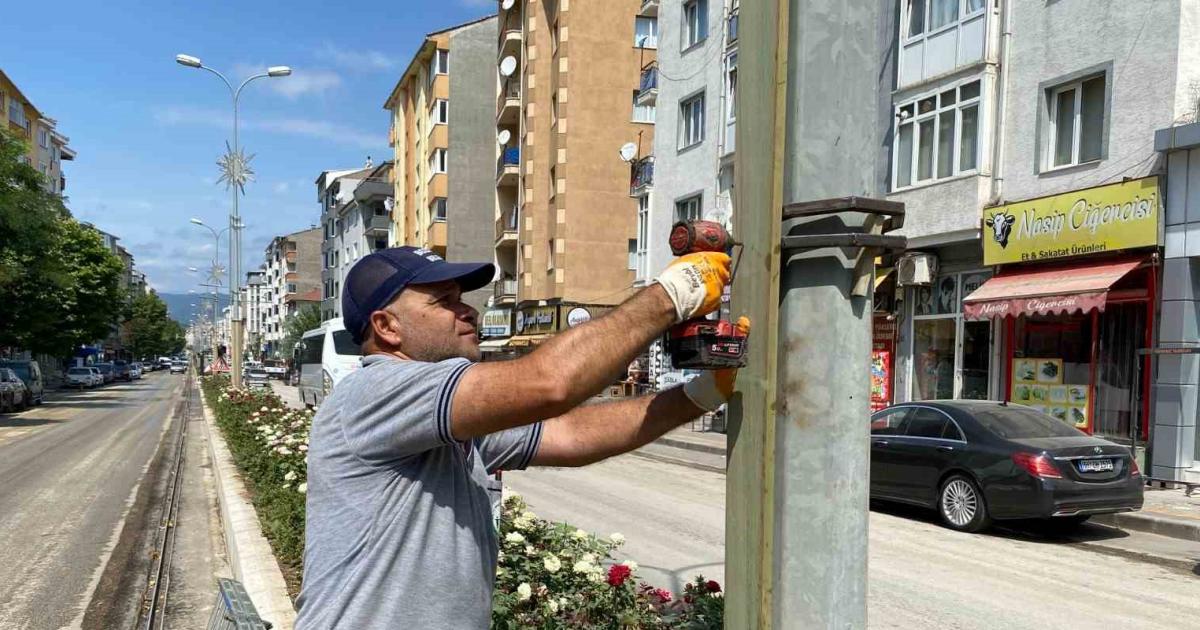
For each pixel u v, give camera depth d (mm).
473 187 44812
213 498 10703
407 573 1645
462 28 45000
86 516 9562
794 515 1558
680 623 3416
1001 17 15523
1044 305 13836
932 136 16984
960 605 6262
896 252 1583
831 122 1581
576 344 1524
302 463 7426
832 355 1560
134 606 6156
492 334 39469
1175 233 12359
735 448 1652
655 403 1959
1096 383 14156
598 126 32781
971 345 16594
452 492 1748
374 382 1676
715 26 24125
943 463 9586
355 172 76875
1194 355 12195
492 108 45281
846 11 1606
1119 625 5840
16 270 28719
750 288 1613
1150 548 8539
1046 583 6988
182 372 111250
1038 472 8664
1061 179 14359
